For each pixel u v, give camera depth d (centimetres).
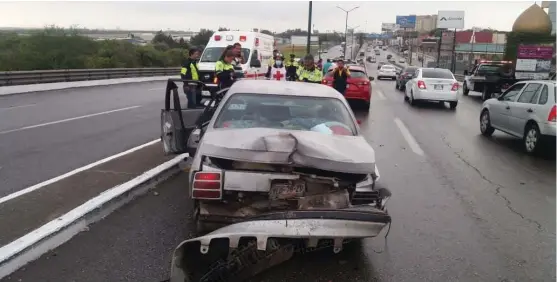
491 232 521
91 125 1155
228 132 450
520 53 2338
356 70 1745
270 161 389
